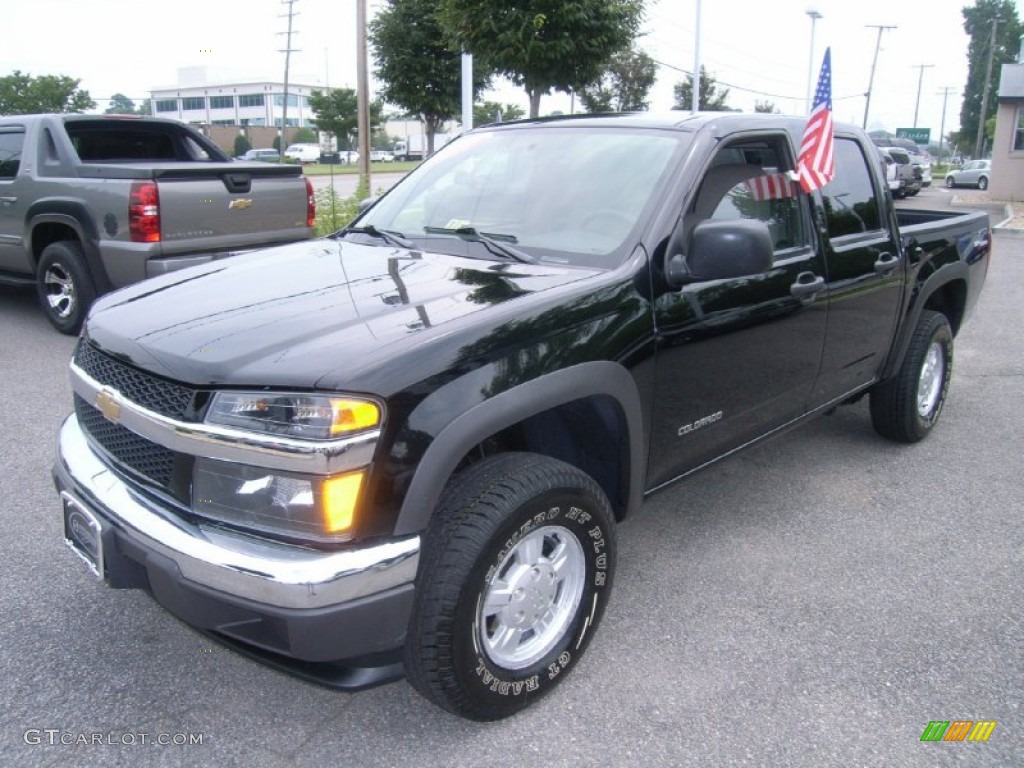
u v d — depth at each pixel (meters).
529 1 10.70
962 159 89.00
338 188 24.19
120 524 2.46
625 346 2.88
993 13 86.12
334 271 3.13
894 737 2.69
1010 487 4.60
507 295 2.74
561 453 3.13
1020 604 3.46
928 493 4.51
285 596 2.19
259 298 2.83
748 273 2.88
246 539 2.29
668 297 3.07
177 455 2.38
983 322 8.67
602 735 2.67
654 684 2.91
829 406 4.32
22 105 43.72
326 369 2.26
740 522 4.14
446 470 2.36
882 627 3.28
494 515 2.46
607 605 3.18
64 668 2.93
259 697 2.82
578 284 2.86
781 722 2.74
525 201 3.46
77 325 7.14
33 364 6.43
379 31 17.61
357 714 2.74
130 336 2.63
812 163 3.72
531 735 2.66
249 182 7.19
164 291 3.04
